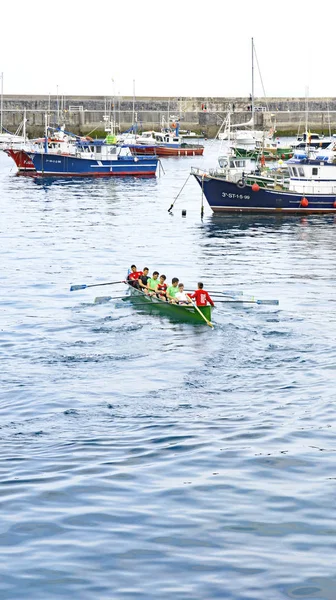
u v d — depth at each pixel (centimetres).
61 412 2562
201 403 2623
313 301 4088
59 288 4441
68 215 7894
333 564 1620
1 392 2756
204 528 1769
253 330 3503
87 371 2975
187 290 4284
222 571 1600
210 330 3503
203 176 7794
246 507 1862
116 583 1565
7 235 6494
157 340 3359
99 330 3525
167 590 1540
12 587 1555
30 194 9931
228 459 2148
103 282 4622
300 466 2091
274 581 1565
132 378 2886
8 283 4578
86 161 12300
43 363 3072
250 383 2816
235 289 4416
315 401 2609
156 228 6975
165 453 2203
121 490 1966
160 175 12706
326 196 7762
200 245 6025
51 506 1884
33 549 1688
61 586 1555
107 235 6538
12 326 3603
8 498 1928
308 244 6081
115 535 1742
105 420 2486
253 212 7888
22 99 19612
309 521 1791
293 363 3034
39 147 12850
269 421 2436
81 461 2159
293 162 7900
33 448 2269
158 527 1775
